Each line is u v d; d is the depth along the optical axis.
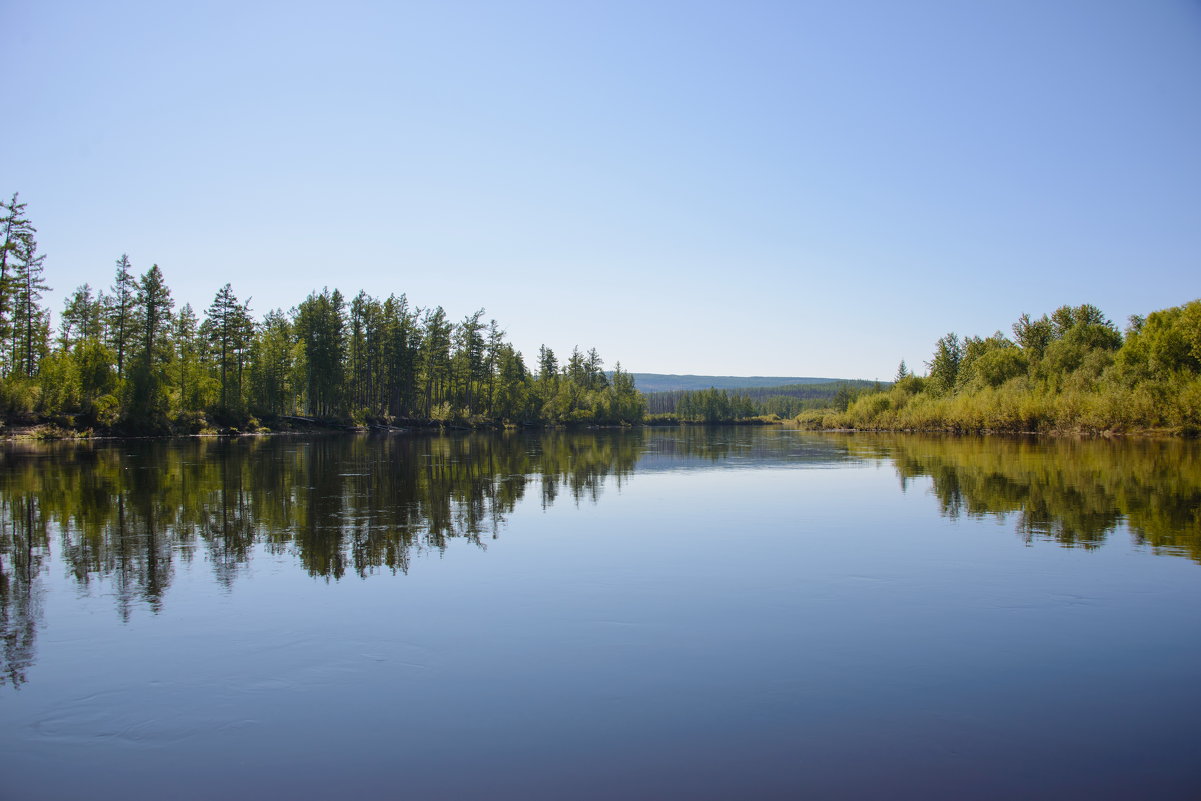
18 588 13.59
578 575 14.73
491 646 10.64
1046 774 7.08
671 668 9.77
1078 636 11.09
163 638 10.99
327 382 86.38
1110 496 25.20
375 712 8.48
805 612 12.30
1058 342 77.12
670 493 28.03
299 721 8.27
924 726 8.10
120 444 53.56
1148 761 7.34
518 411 123.94
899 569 15.27
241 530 19.22
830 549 17.30
